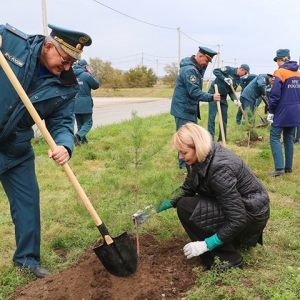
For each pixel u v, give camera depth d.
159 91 47.53
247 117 7.52
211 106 9.25
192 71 6.47
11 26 3.09
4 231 4.54
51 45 2.99
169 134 10.98
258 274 3.29
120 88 51.66
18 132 3.25
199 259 3.57
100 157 8.24
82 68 9.24
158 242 3.93
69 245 4.14
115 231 3.94
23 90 2.86
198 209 3.25
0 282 3.47
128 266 3.17
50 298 3.06
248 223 3.31
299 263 3.54
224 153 3.18
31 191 3.52
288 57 6.51
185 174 6.63
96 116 19.17
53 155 2.97
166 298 3.04
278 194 5.54
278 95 6.21
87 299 3.03
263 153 7.75
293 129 6.51
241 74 9.22
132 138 3.79
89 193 5.66
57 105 3.28
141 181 3.79
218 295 2.98
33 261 3.63
